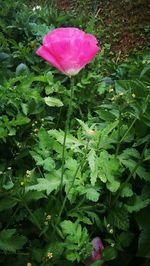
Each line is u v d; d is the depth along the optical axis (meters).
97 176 0.37
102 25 1.56
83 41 0.31
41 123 0.47
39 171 0.41
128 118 0.42
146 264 0.39
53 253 0.34
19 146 0.44
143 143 0.42
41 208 0.37
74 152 0.40
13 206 0.37
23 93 0.45
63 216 0.38
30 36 0.66
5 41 0.61
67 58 0.31
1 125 0.40
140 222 0.38
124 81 0.43
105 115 0.44
